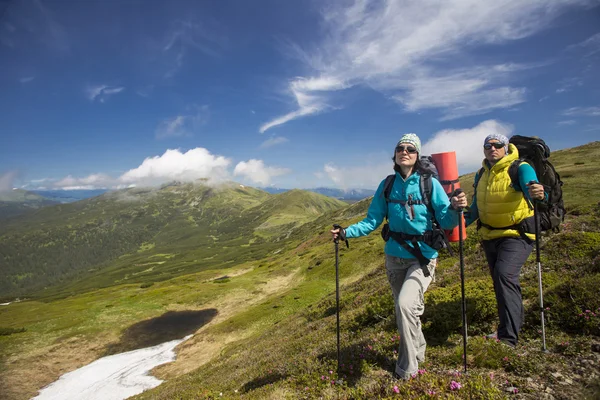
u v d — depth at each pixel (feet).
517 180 15.34
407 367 14.32
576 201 73.00
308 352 27.58
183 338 140.36
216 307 177.88
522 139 16.48
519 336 16.79
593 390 11.19
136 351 130.52
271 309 130.62
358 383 16.70
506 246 15.74
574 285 18.02
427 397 12.57
